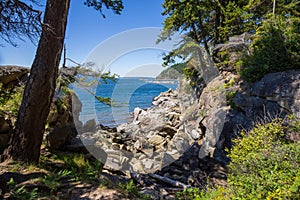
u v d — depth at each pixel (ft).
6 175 11.09
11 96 21.06
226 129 22.41
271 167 10.17
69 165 15.26
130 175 19.07
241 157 14.02
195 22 38.27
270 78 21.15
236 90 24.84
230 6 35.35
